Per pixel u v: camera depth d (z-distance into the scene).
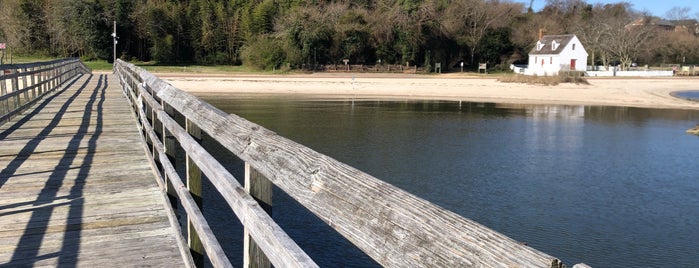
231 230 7.20
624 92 37.72
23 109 10.30
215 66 59.03
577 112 25.81
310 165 1.62
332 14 57.84
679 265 6.81
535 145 15.69
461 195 9.95
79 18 55.66
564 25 75.06
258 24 59.56
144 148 6.53
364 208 1.29
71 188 5.04
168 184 4.26
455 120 21.62
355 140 16.05
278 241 1.54
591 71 56.06
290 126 18.89
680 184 11.04
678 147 15.70
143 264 3.34
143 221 4.13
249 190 2.09
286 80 43.22
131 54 59.84
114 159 6.33
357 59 59.72
